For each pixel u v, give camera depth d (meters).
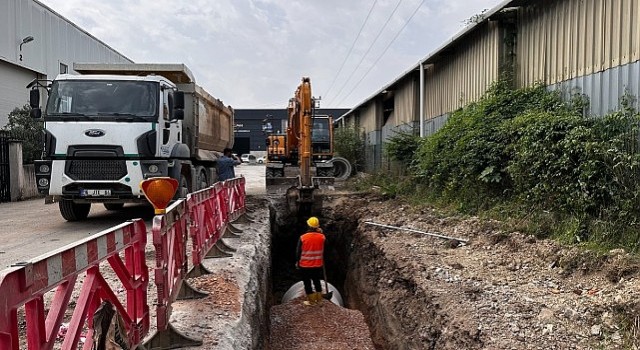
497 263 7.41
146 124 9.87
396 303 7.75
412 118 19.09
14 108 23.55
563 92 9.73
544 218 8.24
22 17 24.33
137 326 3.74
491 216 9.59
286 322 8.34
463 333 5.41
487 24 12.41
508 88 11.35
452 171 11.70
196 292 5.47
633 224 6.80
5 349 2.03
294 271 14.15
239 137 74.38
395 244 9.38
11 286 2.08
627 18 7.91
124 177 9.73
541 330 5.13
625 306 5.09
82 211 11.34
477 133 10.66
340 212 14.49
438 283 6.83
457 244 8.68
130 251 3.70
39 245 8.20
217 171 15.07
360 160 28.22
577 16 9.28
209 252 7.44
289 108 17.03
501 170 9.98
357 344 7.79
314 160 21.03
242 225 10.77
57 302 2.53
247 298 5.82
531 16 10.95
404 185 15.14
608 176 7.36
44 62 26.66
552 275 6.59
